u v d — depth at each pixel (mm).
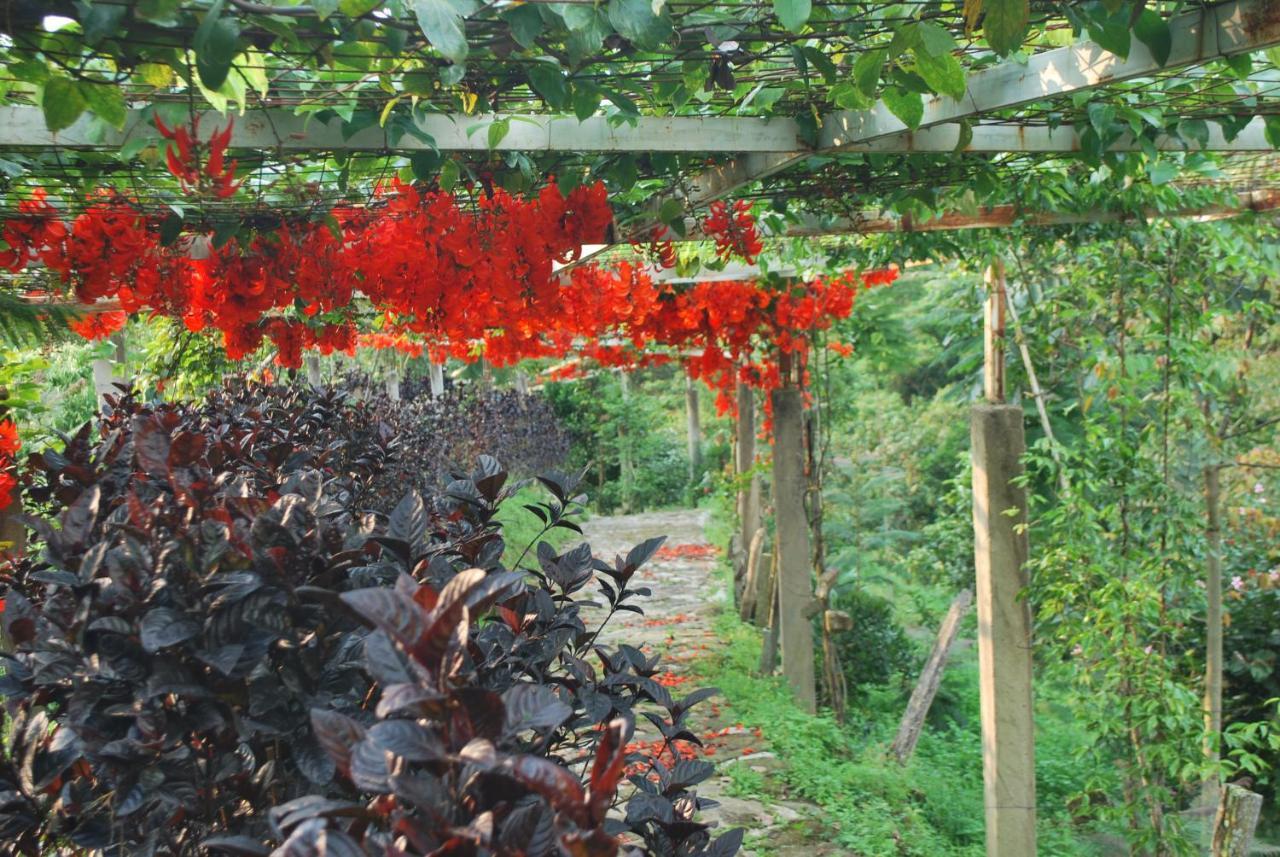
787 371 6867
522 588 1868
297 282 3365
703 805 1806
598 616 8586
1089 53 2273
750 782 4965
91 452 3031
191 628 1474
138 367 7078
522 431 14938
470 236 3191
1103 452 4539
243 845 1117
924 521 11938
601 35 1899
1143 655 4285
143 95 2262
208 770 1542
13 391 3744
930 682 5906
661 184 3688
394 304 3412
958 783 5504
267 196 3234
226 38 1621
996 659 4289
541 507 2314
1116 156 3277
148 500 2381
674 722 1979
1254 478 5973
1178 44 2113
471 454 11070
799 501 6566
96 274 3086
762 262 5879
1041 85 2396
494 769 1032
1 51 1794
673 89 2379
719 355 7211
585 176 3299
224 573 1555
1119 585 4188
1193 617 5168
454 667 1080
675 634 7930
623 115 2457
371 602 1065
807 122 2826
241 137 2398
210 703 1532
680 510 16438
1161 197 4277
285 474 3096
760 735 5633
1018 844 4246
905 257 5539
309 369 8461
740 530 9977
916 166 3299
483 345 8305
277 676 1559
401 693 1009
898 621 8922
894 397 13977
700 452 18688
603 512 17922
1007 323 5461
